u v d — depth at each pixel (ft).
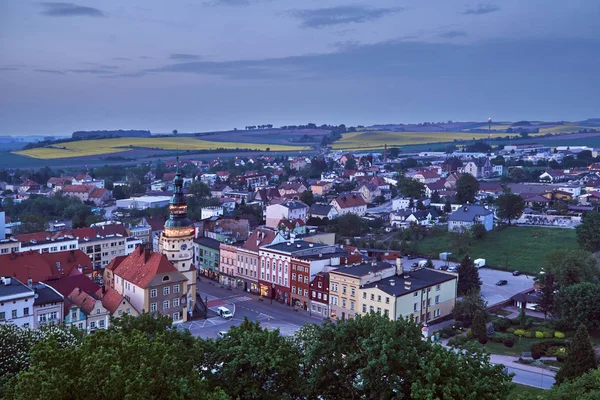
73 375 200.13
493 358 398.21
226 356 246.47
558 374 316.19
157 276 469.98
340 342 246.47
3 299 398.01
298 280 533.14
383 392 218.18
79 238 654.12
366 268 494.59
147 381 191.83
